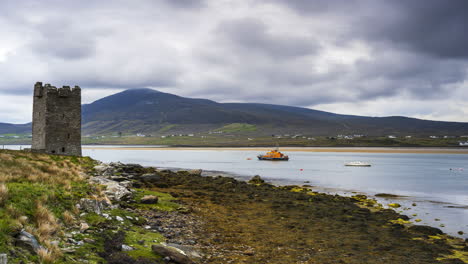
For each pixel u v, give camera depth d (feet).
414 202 145.18
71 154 191.31
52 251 39.60
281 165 388.16
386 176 266.57
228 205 113.19
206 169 327.06
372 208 123.95
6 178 64.23
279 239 72.43
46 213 48.78
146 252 49.19
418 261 62.34
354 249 68.08
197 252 57.36
